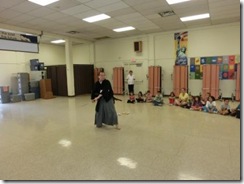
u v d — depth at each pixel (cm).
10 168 263
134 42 980
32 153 311
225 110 543
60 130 429
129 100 776
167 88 941
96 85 434
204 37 830
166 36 918
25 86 938
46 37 955
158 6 570
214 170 245
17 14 601
